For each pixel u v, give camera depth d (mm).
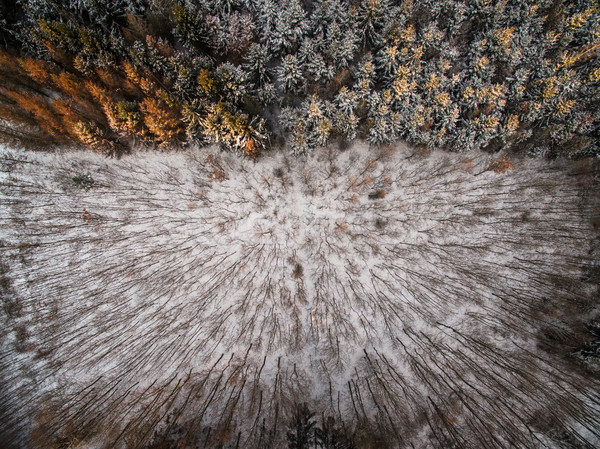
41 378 24703
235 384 24672
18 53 24125
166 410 24172
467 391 25000
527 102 23734
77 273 25859
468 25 24844
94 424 23812
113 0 23766
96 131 23672
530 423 24219
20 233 25797
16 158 25938
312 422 23562
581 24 24156
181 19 21922
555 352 24812
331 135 25016
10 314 25219
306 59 24062
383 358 25312
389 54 23266
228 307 25719
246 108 23672
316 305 25641
